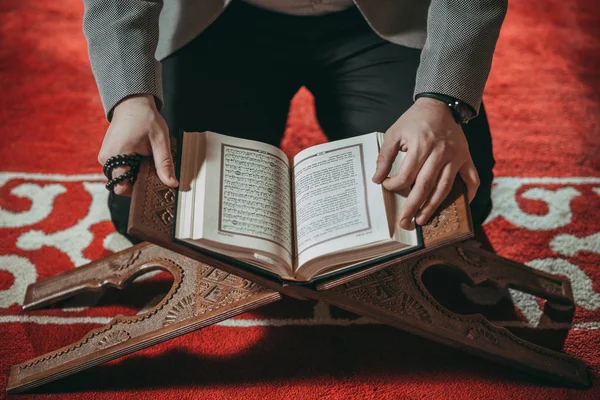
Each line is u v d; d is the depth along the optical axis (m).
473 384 1.38
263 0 1.44
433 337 1.32
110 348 1.31
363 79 1.50
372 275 1.33
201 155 1.13
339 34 1.49
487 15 1.21
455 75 1.17
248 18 1.50
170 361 1.43
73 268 1.56
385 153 1.12
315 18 1.48
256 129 1.48
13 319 1.51
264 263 1.09
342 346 1.46
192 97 1.46
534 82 2.16
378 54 1.49
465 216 1.08
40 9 2.48
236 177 1.12
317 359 1.43
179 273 1.39
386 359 1.43
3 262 1.63
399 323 1.31
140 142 1.13
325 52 1.51
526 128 2.00
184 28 1.41
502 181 1.84
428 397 1.36
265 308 1.54
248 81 1.51
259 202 1.11
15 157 1.90
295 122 2.02
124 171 1.11
